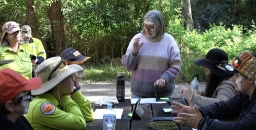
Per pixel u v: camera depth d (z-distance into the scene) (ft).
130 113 10.78
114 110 11.21
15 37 14.57
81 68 9.74
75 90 10.43
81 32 36.37
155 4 36.32
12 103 6.27
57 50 35.99
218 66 10.78
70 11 35.09
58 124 9.03
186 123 8.25
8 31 14.46
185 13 51.16
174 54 12.59
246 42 39.93
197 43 40.96
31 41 17.92
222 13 64.34
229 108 9.43
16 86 6.25
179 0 42.16
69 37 37.09
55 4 35.06
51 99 9.43
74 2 35.65
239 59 7.70
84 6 35.09
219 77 10.73
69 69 9.57
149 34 12.35
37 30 34.19
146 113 10.94
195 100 10.27
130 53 12.65
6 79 6.21
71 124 9.12
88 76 30.55
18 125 6.88
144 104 11.98
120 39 35.53
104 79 30.17
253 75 7.46
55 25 35.47
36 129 9.04
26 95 6.50
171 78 12.38
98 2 35.29
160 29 12.46
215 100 10.14
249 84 7.64
